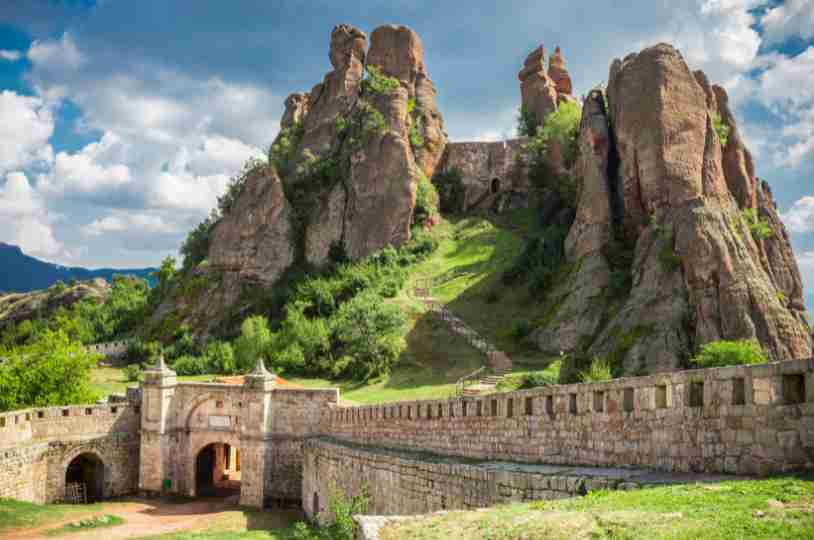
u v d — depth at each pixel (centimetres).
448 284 8138
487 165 11138
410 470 2492
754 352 4525
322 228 9675
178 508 4600
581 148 7456
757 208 7200
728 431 1389
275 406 4725
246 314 8969
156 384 5072
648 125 6588
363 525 1390
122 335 10156
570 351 5997
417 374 6134
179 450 5084
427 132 11131
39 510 4238
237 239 9719
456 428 2605
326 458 3606
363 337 6681
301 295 8512
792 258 6881
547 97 12031
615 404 1750
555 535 1127
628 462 1686
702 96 6675
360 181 9731
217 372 7556
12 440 4469
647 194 6500
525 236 9125
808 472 1213
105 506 4584
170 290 10338
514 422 2216
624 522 1098
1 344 11438
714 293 5412
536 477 1698
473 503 2017
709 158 6544
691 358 4866
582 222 7044
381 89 10594
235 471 6047
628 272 6306
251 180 10062
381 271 8700
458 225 10094
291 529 3766
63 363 5553
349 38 11850
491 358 6109
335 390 4625
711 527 996
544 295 7100
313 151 10931
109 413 5084
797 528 939
